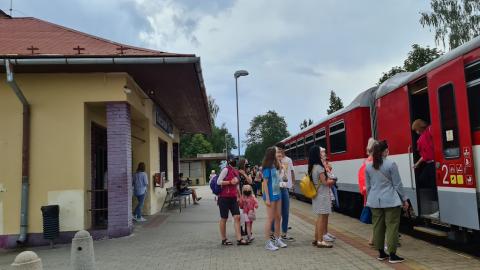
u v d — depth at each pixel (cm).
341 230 1066
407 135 888
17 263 462
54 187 1065
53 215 1022
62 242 1052
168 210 1753
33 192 1062
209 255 824
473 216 666
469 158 671
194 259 795
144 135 1498
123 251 894
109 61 1001
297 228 1115
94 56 998
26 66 1020
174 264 762
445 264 686
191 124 2317
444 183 741
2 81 1085
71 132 1079
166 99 1528
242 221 938
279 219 870
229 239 993
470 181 671
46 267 789
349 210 1447
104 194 1300
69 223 1059
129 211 1091
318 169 840
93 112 1189
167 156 2059
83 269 601
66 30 1297
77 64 1003
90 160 1142
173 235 1081
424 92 871
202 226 1235
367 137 1204
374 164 711
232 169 932
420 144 814
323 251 811
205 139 7969
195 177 5697
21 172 1066
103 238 1065
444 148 741
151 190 1544
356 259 739
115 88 1089
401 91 915
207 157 5672
